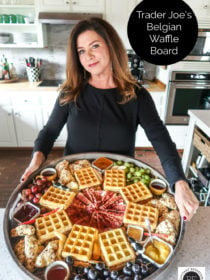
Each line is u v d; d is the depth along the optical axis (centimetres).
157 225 72
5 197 202
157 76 284
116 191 88
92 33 93
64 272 58
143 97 105
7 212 74
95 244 66
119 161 102
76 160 104
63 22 227
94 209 79
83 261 61
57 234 68
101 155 105
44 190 86
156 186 90
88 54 96
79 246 64
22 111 253
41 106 251
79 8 231
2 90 241
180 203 73
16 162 255
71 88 108
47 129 111
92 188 89
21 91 243
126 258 61
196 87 242
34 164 94
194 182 182
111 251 62
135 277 55
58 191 85
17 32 254
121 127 104
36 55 281
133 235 69
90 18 95
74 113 107
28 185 87
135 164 101
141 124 106
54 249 63
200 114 176
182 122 259
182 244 69
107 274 56
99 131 106
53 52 280
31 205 80
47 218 74
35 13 246
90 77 109
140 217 74
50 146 108
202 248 68
